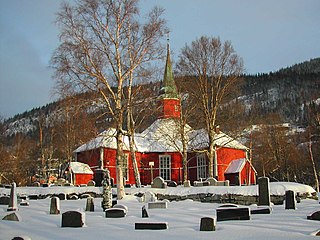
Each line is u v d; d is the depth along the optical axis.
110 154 50.00
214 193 28.20
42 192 35.00
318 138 56.66
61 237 12.47
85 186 37.94
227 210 15.38
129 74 32.44
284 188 25.30
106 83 31.16
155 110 34.03
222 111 41.97
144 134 56.12
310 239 10.55
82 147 52.53
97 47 30.92
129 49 31.94
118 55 31.84
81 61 30.31
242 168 49.22
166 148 54.47
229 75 41.12
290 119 115.94
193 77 40.72
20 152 64.94
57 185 43.06
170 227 14.31
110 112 31.56
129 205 24.77
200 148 49.06
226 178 49.91
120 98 31.83
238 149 52.88
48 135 61.66
